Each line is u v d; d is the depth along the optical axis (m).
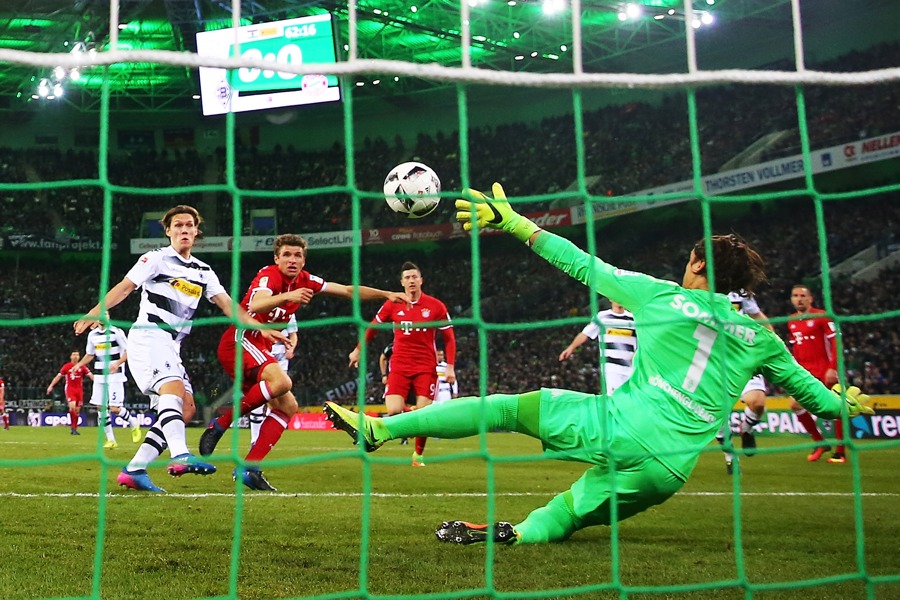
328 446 13.48
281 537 4.02
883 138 22.36
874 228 24.06
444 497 5.80
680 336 3.45
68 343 28.47
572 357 25.31
